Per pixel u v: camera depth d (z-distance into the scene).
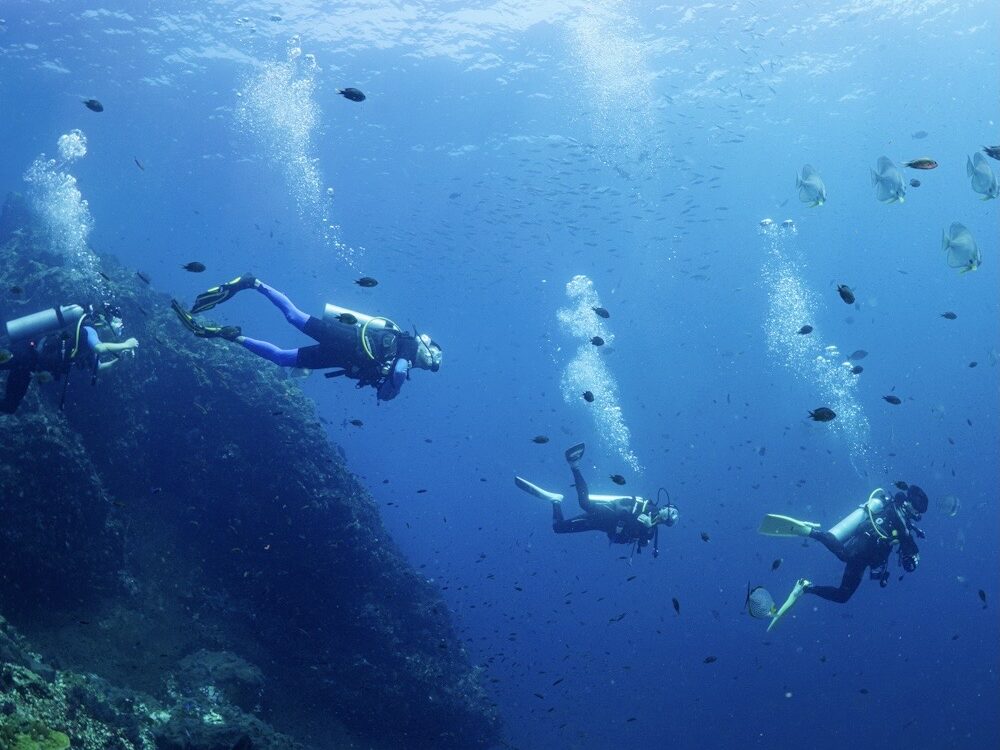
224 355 12.00
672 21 26.62
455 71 29.34
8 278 11.23
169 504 11.07
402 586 13.22
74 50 30.31
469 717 13.08
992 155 5.96
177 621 10.00
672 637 30.39
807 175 7.23
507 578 36.97
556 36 27.17
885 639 32.25
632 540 10.95
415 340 6.16
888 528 8.11
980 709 26.16
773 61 30.81
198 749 6.49
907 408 51.69
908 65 33.84
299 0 25.19
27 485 8.09
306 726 10.58
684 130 36.56
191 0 25.80
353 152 37.94
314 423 12.23
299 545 11.38
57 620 8.39
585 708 23.02
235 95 33.19
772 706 25.39
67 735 5.03
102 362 6.47
